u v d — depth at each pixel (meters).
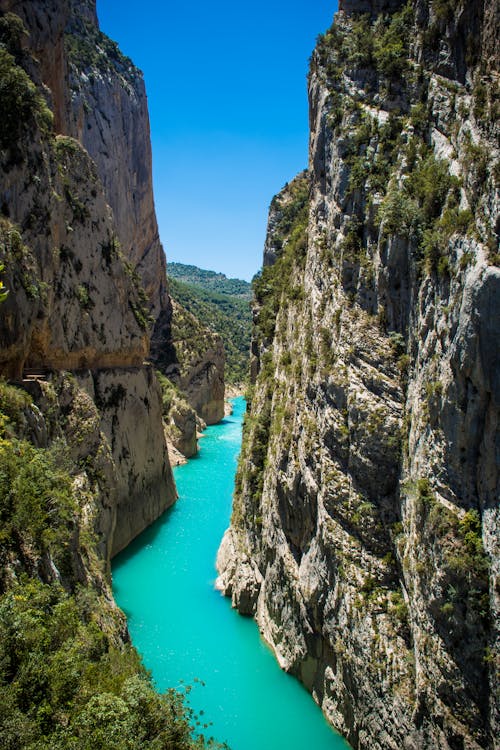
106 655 17.31
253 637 27.92
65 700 13.16
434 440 17.00
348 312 21.91
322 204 27.12
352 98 24.84
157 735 13.41
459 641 15.36
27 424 22.91
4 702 11.77
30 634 13.88
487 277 14.70
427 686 16.31
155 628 28.61
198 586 33.31
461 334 15.61
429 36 21.48
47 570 17.94
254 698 23.20
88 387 35.00
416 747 16.66
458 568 15.26
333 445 21.67
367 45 24.53
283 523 26.20
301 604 23.64
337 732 20.88
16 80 27.05
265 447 32.06
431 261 17.92
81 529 24.53
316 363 24.27
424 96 21.66
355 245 22.61
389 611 18.77
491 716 14.52
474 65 18.78
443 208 18.44
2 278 24.16
